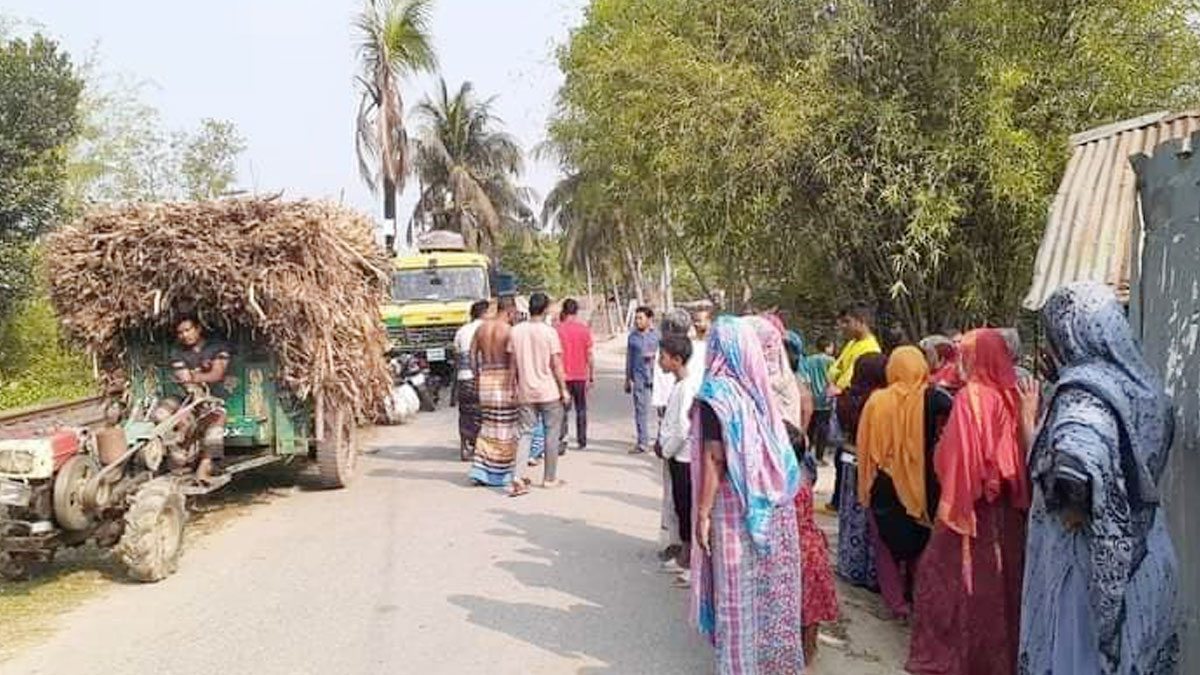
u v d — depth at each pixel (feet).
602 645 20.36
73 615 22.47
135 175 100.58
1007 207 41.86
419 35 96.48
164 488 25.50
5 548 23.45
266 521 31.65
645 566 25.93
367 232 37.68
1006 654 17.81
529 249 206.18
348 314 34.78
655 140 46.55
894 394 21.07
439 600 23.30
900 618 22.07
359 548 28.02
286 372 32.78
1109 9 41.01
